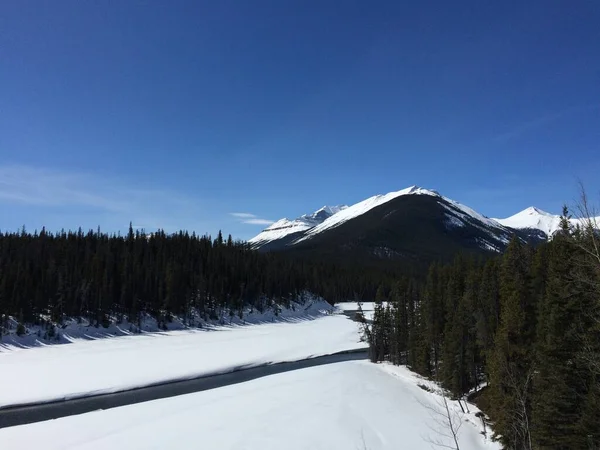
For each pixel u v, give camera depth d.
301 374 57.25
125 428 34.78
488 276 49.94
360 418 38.06
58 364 58.47
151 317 95.31
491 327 41.97
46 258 95.50
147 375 55.75
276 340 89.69
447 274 71.38
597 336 23.48
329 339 94.25
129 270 98.12
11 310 74.75
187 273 112.06
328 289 156.00
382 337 73.38
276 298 131.25
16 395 44.97
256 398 44.47
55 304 82.69
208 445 31.39
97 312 85.56
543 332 29.55
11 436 32.78
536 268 36.94
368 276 179.00
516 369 28.53
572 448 24.41
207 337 89.31
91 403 44.00
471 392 44.78
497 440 31.17
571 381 25.44
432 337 55.06
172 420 36.84
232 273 122.31
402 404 42.97
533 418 25.83
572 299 25.28
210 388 51.44
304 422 36.69
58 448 30.55
